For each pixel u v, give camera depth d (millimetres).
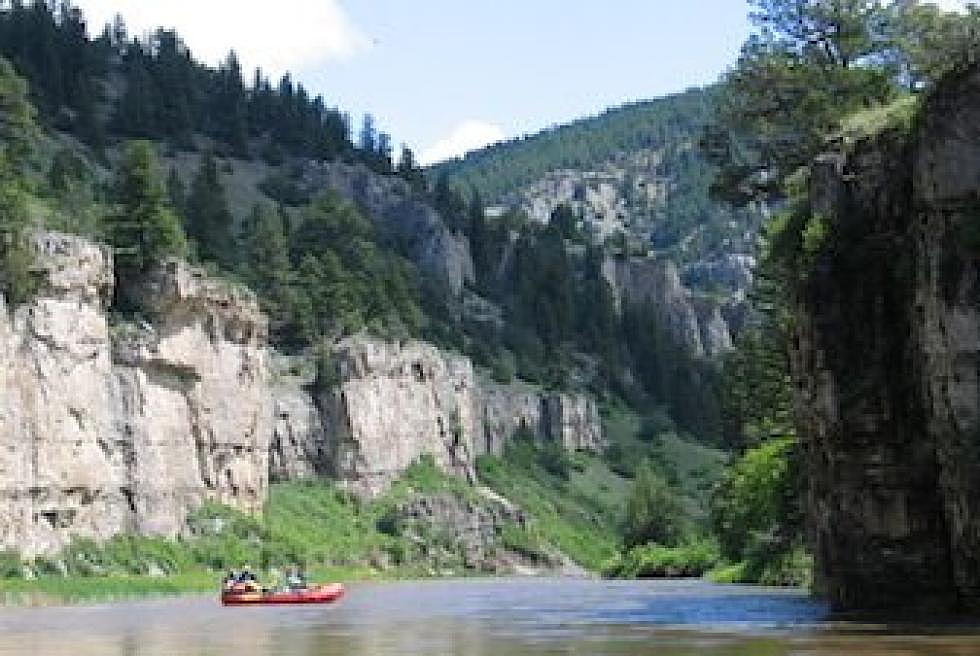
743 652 35750
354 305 182125
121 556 105688
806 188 59906
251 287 173625
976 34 67812
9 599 78562
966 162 44312
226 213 192375
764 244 81562
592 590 92562
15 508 96312
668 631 45438
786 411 90812
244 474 132375
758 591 80000
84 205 139750
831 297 50969
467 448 189250
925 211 45625
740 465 101000
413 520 161625
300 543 135375
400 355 178750
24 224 102375
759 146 72438
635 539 151375
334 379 166875
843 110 67688
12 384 97625
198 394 125062
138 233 121750
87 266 108688
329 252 183750
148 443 115375
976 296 43438
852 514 49875
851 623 44875
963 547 44438
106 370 110938
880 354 49188
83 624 57812
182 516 119250
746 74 70750
